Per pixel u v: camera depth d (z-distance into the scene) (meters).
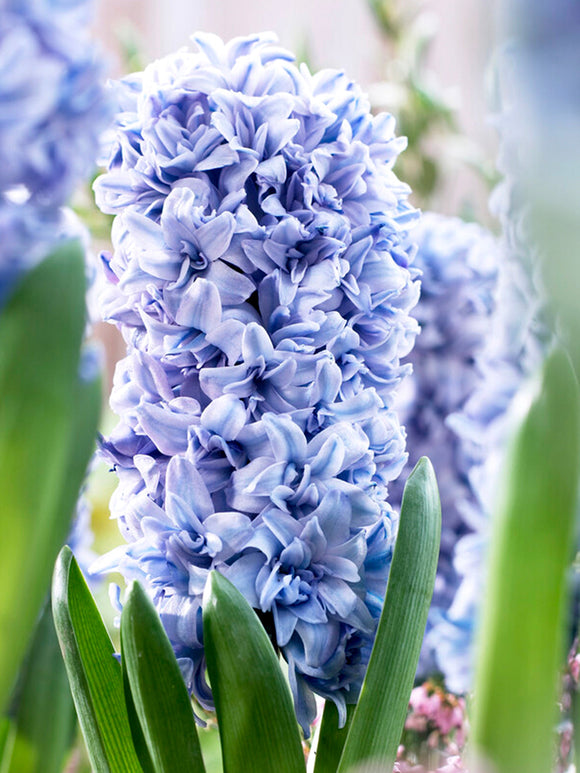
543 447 0.34
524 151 0.27
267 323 0.38
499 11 0.27
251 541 0.38
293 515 0.38
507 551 0.34
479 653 0.35
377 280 0.39
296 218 0.38
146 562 0.39
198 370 0.39
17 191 0.36
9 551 0.35
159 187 0.39
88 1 0.35
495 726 0.35
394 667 0.37
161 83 0.39
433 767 0.47
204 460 0.38
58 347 0.34
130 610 0.35
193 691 0.39
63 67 0.34
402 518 0.37
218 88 0.39
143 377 0.39
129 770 0.38
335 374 0.38
